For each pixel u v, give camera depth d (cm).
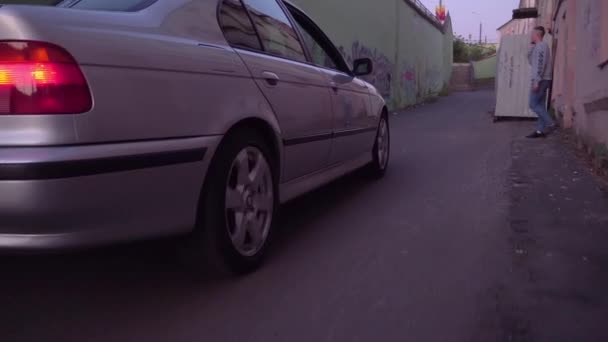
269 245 328
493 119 1214
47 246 215
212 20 302
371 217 421
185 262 286
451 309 262
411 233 379
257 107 306
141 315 261
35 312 266
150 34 254
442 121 1240
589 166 611
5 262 330
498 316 254
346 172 467
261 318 256
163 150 242
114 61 227
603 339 232
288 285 292
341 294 280
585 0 734
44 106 207
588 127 695
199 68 270
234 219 296
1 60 208
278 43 371
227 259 285
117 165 223
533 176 565
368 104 516
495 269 311
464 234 375
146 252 341
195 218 266
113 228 231
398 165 648
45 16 215
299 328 246
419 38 2033
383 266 318
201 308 267
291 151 351
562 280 294
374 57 1455
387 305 267
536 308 262
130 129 229
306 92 373
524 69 1166
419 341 233
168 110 247
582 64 759
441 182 545
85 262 328
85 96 214
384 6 1523
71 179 209
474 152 741
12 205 204
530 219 409
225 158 282
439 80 2720
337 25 1196
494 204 455
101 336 242
